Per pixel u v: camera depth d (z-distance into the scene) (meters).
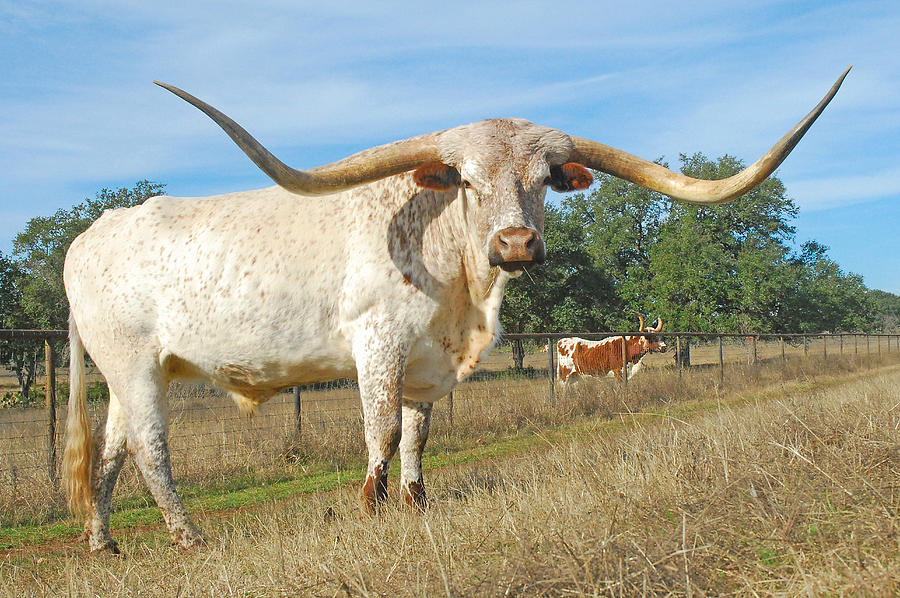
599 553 2.73
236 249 5.34
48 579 4.45
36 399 20.48
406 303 5.08
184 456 8.65
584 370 17.53
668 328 36.22
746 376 17.97
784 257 44.78
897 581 2.42
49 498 7.02
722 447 4.48
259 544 4.53
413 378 5.35
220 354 5.44
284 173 4.39
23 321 32.06
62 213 37.91
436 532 3.64
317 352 5.30
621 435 6.98
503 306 33.75
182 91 4.12
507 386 13.24
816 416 5.43
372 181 4.80
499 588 2.59
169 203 5.77
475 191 4.64
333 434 9.73
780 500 3.32
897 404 5.68
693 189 4.59
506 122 4.84
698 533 3.00
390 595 2.78
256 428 9.78
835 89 3.92
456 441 10.40
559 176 4.89
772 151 4.15
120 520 6.71
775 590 2.54
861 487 3.47
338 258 5.19
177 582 3.52
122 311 5.53
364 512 4.92
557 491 4.40
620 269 45.44
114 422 5.70
